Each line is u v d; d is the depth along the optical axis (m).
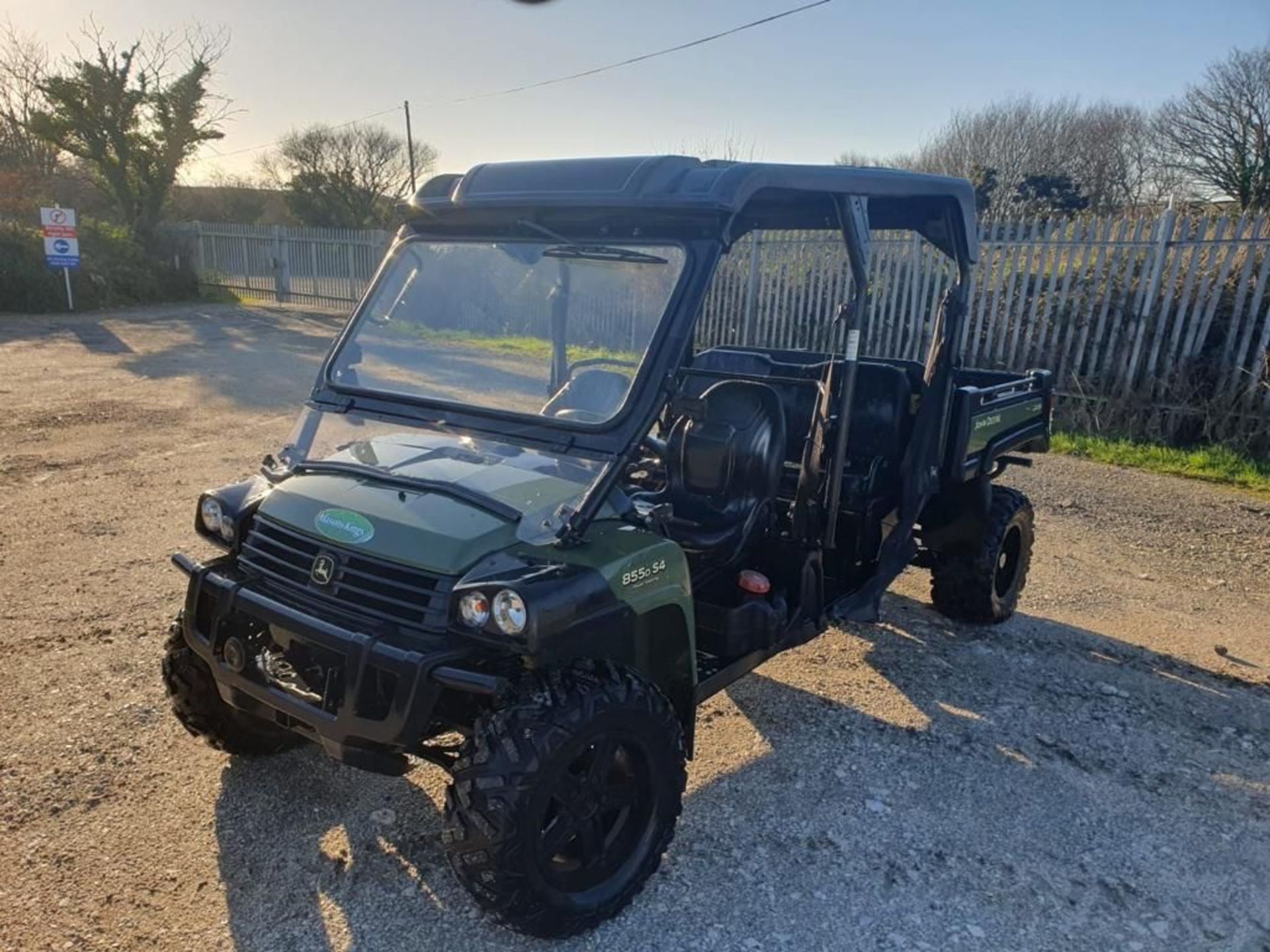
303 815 3.04
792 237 11.12
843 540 4.09
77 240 18.52
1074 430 9.43
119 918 2.55
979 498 4.67
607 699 2.42
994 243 9.93
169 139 23.89
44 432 8.07
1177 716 4.01
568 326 2.91
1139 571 5.82
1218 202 24.81
